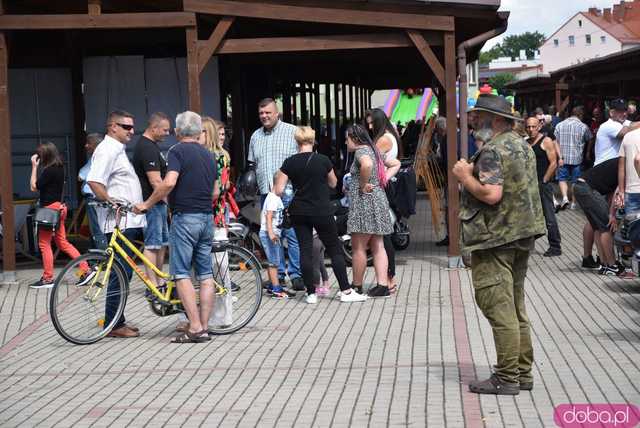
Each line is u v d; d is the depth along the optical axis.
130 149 15.19
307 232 10.32
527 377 6.66
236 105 16.62
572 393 6.54
